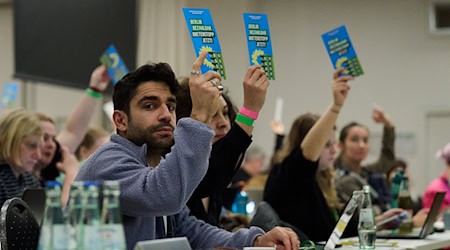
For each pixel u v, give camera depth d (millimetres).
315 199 4289
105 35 6691
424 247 3906
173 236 3100
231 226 4047
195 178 2568
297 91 10711
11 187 4219
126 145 2754
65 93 11141
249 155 8734
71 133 5098
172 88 2789
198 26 2996
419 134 10414
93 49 6660
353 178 5309
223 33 9094
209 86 2625
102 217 2029
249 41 3355
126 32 6750
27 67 6633
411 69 10453
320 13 10680
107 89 5926
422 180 10406
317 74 10656
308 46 10695
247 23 3350
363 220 3559
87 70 6629
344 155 5844
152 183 2553
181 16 9203
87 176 2672
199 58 2664
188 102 3412
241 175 7246
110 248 2008
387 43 10500
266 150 10742
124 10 6758
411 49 10461
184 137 2561
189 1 9211
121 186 2600
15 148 4211
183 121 2574
